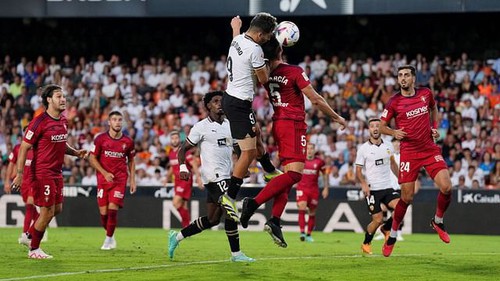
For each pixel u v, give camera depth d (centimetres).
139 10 4216
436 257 2133
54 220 3678
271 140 4097
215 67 4694
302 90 1689
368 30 4803
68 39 5044
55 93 1945
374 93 4331
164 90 4497
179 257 2070
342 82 4416
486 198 3369
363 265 1883
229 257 2077
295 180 1708
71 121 4409
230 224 1923
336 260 2006
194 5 4184
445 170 1945
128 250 2306
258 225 3528
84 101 4522
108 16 4231
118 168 2419
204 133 1955
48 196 1959
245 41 1678
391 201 2438
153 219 3625
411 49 4750
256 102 4350
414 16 4741
